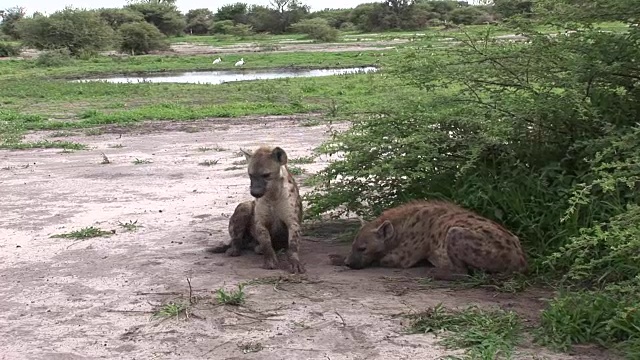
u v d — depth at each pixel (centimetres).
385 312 472
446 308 472
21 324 477
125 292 531
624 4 560
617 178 483
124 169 1104
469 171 623
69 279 568
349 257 576
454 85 690
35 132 1628
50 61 3869
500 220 583
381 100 718
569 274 469
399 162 627
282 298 505
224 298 496
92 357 422
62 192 943
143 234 702
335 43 4988
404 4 5025
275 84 2395
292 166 1038
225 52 4675
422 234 564
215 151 1252
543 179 579
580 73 575
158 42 4803
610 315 428
